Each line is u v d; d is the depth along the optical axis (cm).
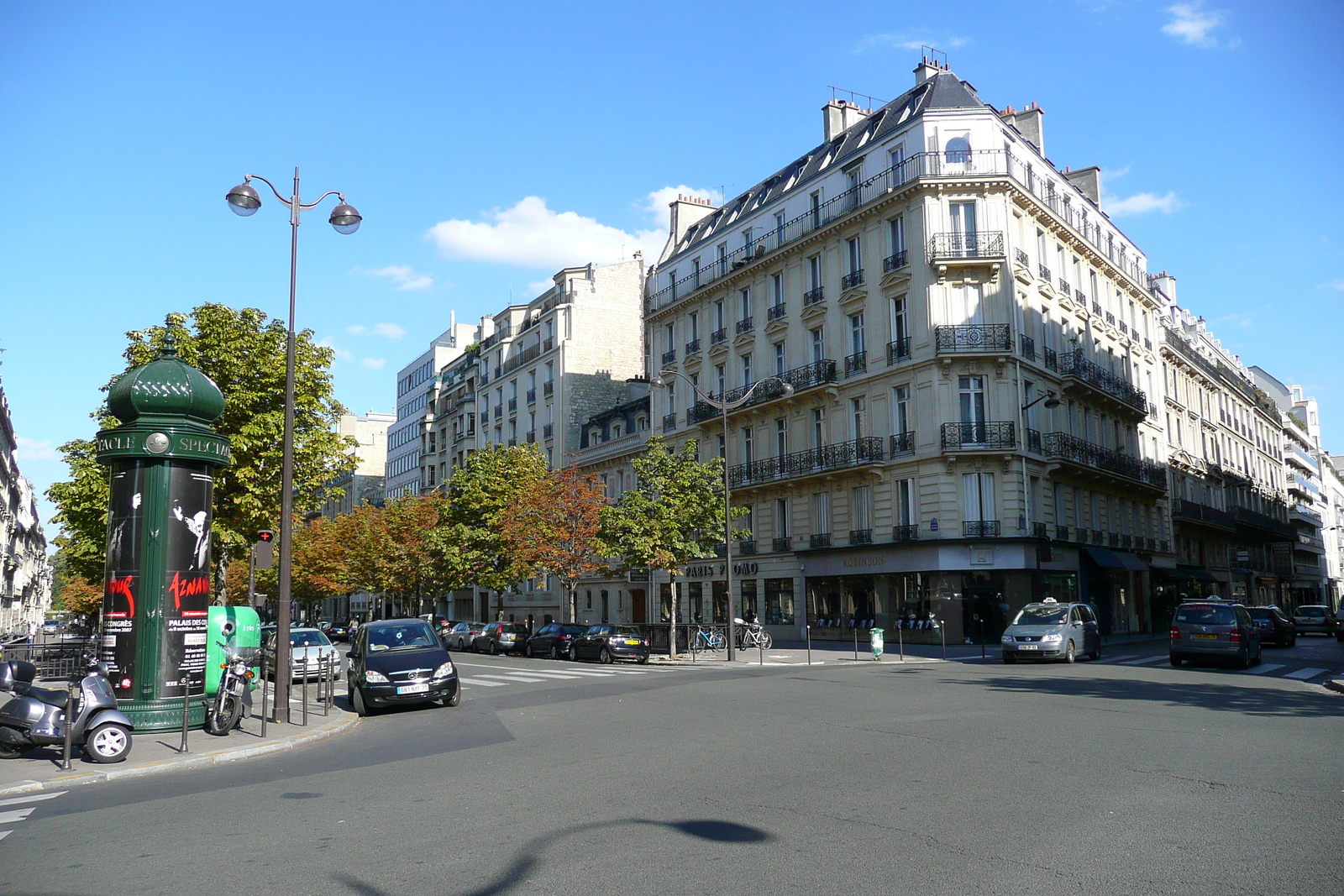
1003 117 3988
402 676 1609
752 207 4238
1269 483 7219
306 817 759
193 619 1338
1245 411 6669
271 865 614
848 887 523
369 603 8800
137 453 1302
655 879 546
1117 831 630
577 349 5666
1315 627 4325
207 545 1363
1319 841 596
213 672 1394
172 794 902
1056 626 2397
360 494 10325
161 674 1304
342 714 1570
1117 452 3981
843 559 3509
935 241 3275
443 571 5056
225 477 2006
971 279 3272
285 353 2044
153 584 1311
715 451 4266
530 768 946
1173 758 891
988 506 3184
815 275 3781
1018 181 3356
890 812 697
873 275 3472
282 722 1424
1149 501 4419
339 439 2120
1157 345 4772
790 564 3769
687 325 4538
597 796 790
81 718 1080
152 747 1171
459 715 1528
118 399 1309
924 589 3256
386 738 1280
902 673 2059
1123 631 4016
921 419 3256
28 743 1082
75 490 2270
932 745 1002
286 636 1451
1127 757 899
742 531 3256
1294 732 1055
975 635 3136
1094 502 3869
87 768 1034
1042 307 3553
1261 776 802
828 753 969
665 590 4550
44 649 2583
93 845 692
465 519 4772
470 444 6862
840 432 3572
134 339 2041
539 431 5878
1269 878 526
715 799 762
